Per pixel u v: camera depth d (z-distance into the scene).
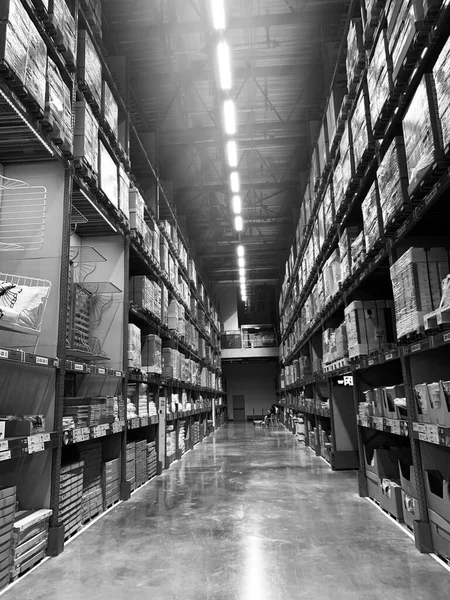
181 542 3.25
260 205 13.70
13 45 2.74
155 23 7.34
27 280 3.53
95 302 5.16
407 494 3.43
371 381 5.14
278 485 5.41
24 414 3.22
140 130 9.29
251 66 8.12
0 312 2.69
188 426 10.01
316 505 4.32
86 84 4.06
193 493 5.05
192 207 13.61
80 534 3.50
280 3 7.14
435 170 2.55
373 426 4.14
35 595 2.39
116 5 7.00
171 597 2.33
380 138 3.70
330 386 6.67
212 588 2.43
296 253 11.00
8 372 3.33
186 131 9.05
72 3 3.97
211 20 6.34
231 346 22.59
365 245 4.18
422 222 3.31
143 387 6.07
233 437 13.12
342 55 5.55
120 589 2.45
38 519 2.88
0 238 3.65
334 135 5.34
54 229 3.63
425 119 2.62
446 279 2.51
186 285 10.40
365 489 4.67
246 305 25.48
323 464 7.08
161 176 11.10
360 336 4.54
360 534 3.34
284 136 9.88
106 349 5.07
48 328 3.41
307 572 2.62
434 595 2.29
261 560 2.84
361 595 2.30
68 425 3.46
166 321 7.74
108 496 4.36
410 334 3.00
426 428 2.85
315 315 7.49
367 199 4.05
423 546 2.92
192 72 8.18
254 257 18.88
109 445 4.84
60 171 3.74
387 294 5.16
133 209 5.62
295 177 11.85
